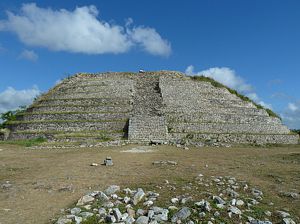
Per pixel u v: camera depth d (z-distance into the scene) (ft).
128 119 129.70
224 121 135.85
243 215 30.25
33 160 68.33
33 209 32.27
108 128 126.52
